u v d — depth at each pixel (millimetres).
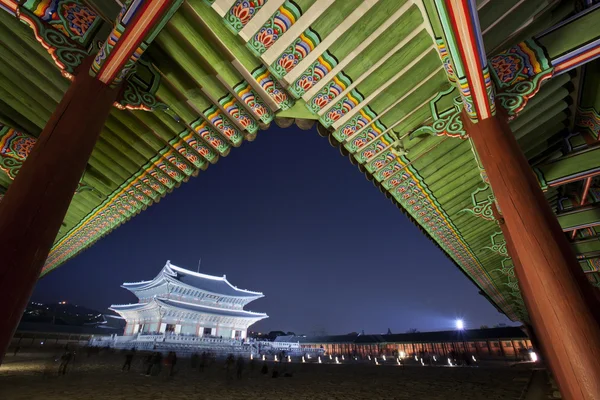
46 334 51781
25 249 2311
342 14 3400
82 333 56750
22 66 4258
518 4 3580
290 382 19078
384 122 4609
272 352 50469
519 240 2945
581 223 7125
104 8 3379
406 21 3469
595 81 4520
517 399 11828
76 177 2752
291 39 3592
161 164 5492
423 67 3912
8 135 4719
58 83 4395
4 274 2184
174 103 4375
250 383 18406
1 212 2408
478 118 3504
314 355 54375
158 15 2781
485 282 14008
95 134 3020
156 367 20891
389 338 52188
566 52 3232
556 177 5574
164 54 3902
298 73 3916
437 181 6086
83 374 19156
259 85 4039
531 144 5652
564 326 2559
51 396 12305
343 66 3895
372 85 4090
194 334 49312
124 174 5750
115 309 53906
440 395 14031
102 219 7059
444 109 4043
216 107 4469
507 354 39875
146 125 4875
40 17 3152
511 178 3125
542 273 2746
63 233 7758
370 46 3689
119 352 36875
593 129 5309
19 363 23953
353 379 20625
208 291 52719
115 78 3221
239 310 58031
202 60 3922
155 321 47469
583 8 3391
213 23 3475
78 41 3262
